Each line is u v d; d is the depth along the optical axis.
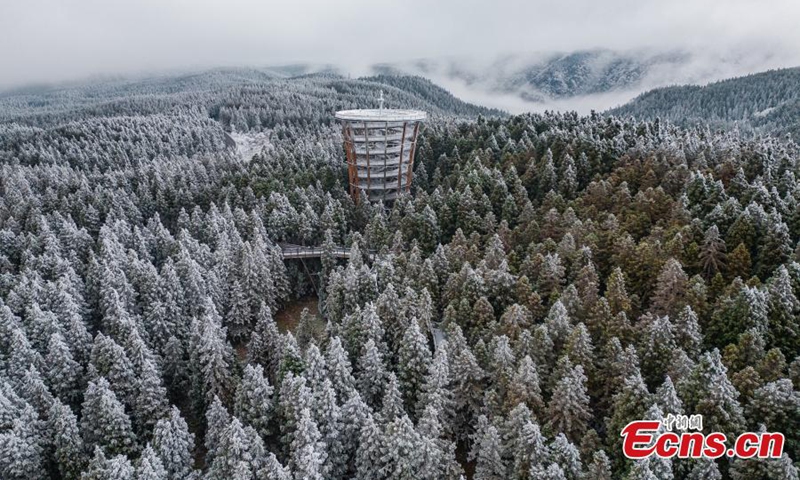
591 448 50.69
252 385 61.66
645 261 74.19
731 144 112.81
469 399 61.47
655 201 89.56
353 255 96.56
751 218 77.44
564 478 45.06
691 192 91.19
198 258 100.44
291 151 173.38
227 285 95.81
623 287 68.19
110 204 127.56
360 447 55.00
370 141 130.75
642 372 58.53
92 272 92.31
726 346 57.75
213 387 68.06
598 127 138.38
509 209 104.56
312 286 113.50
